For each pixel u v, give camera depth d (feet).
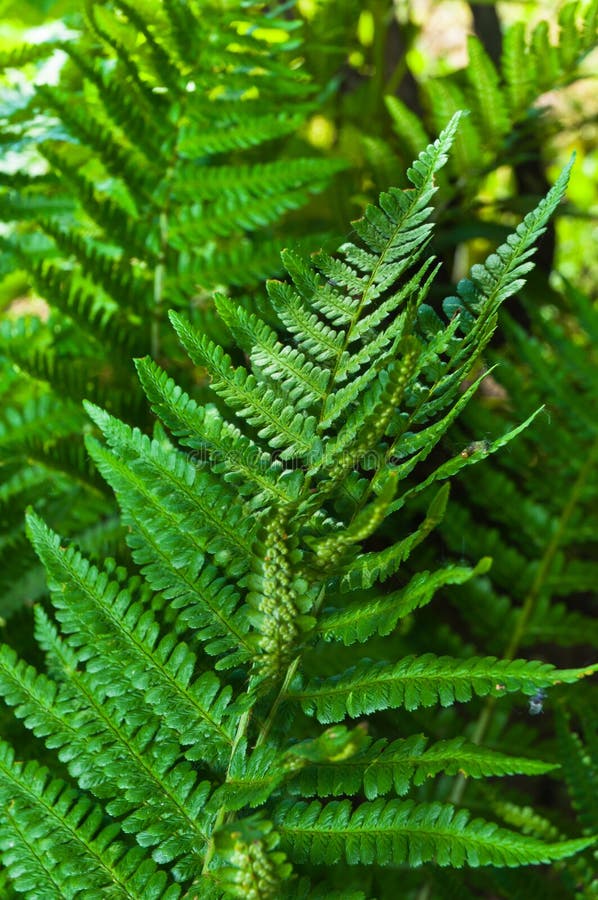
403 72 5.18
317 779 2.21
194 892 2.15
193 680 2.36
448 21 7.90
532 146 4.70
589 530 3.35
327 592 2.24
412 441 2.21
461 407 2.15
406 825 2.15
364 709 2.18
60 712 2.26
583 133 6.86
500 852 2.10
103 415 2.27
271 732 2.25
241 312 2.22
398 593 2.15
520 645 3.34
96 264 3.04
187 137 3.08
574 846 2.08
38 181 3.23
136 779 2.23
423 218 2.19
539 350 3.52
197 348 2.21
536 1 5.93
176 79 3.04
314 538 2.14
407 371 2.09
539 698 2.92
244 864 2.04
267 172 3.10
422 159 2.19
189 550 2.24
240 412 2.23
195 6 3.13
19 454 2.96
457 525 3.32
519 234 2.22
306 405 2.23
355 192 4.26
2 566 2.89
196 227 3.10
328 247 2.44
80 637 2.27
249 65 3.13
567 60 3.46
